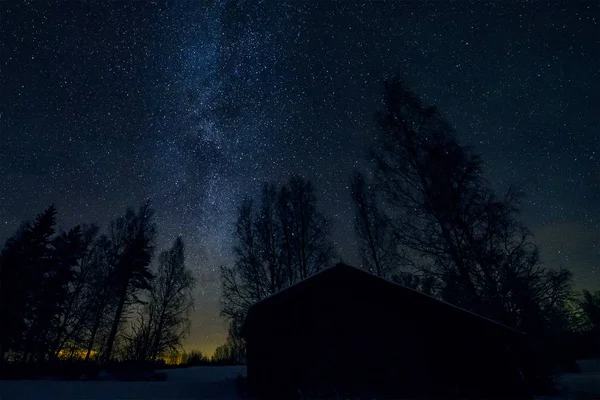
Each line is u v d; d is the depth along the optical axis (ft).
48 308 71.41
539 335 41.50
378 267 69.92
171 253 97.14
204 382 46.37
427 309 38.58
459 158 55.26
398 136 60.85
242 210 85.25
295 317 39.27
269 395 35.99
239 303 75.10
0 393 34.94
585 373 55.42
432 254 54.39
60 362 67.21
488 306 45.85
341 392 35.29
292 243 80.38
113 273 87.45
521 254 47.26
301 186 86.99
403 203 58.13
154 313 89.66
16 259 69.10
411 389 35.09
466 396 34.50
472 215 52.11
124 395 36.55
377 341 37.47
